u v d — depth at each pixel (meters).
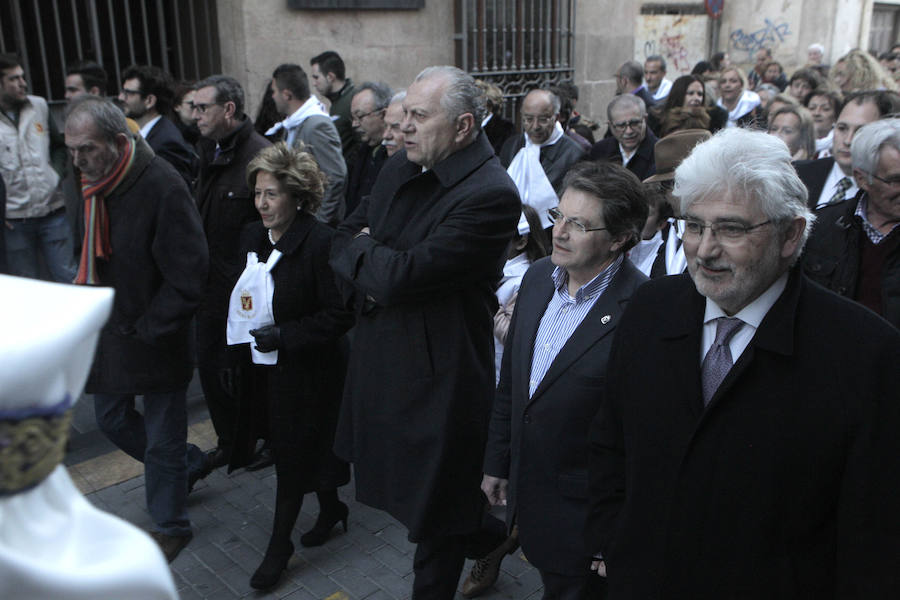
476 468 2.43
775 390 1.33
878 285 2.43
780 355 1.33
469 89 2.26
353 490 3.59
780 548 1.34
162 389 2.83
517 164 4.77
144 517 3.29
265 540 3.18
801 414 1.31
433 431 2.33
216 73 6.55
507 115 8.71
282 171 2.72
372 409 2.44
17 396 0.52
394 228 2.38
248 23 6.43
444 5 7.81
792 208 1.31
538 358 2.13
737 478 1.35
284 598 2.82
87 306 0.55
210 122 3.57
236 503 3.45
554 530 2.05
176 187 2.70
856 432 1.27
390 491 2.44
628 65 7.88
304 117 4.80
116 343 2.77
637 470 1.52
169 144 4.76
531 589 2.89
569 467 2.03
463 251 2.21
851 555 1.28
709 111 5.54
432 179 2.32
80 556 0.57
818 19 13.22
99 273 2.74
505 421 2.30
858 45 13.98
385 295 2.23
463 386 2.34
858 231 2.48
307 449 2.87
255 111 6.62
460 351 2.32
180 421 2.97
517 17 8.64
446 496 2.38
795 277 1.39
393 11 7.39
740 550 1.36
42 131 5.15
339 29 7.03
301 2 6.64
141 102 4.79
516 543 2.86
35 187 5.12
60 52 5.67
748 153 1.32
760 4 13.19
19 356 0.51
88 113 2.55
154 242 2.68
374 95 4.89
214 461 3.68
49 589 0.53
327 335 2.75
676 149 3.19
